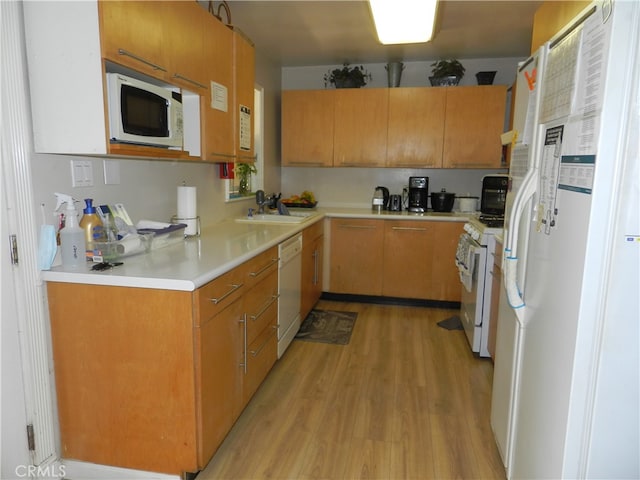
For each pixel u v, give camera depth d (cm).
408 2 184
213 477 174
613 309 103
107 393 163
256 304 217
